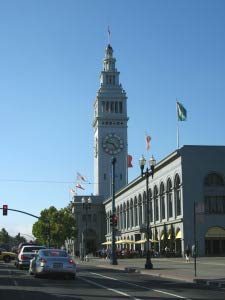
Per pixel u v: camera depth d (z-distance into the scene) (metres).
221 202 69.69
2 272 35.88
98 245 137.25
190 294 20.66
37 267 28.94
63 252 29.75
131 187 100.12
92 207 139.00
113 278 31.00
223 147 70.75
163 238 76.25
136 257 74.31
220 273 33.62
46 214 125.88
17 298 18.62
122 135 142.00
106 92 143.75
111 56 147.88
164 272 35.50
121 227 110.56
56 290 21.92
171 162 74.00
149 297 19.19
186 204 68.94
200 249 68.12
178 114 70.62
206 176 70.00
